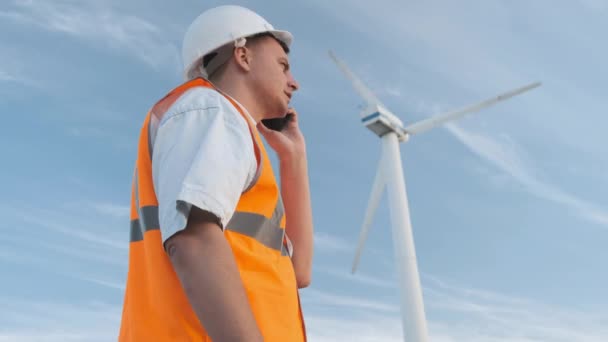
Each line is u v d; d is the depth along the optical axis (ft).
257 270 7.56
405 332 103.24
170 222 6.49
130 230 8.32
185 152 7.02
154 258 7.36
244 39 9.68
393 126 115.85
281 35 10.39
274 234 8.21
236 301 6.28
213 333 6.19
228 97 8.36
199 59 9.71
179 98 8.09
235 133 7.38
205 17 9.95
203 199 6.46
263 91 9.71
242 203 7.76
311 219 11.62
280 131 12.36
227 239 7.42
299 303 8.33
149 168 7.98
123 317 7.98
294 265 11.01
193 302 6.31
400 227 109.60
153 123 8.25
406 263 107.04
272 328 7.29
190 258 6.37
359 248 102.94
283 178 11.79
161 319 7.09
